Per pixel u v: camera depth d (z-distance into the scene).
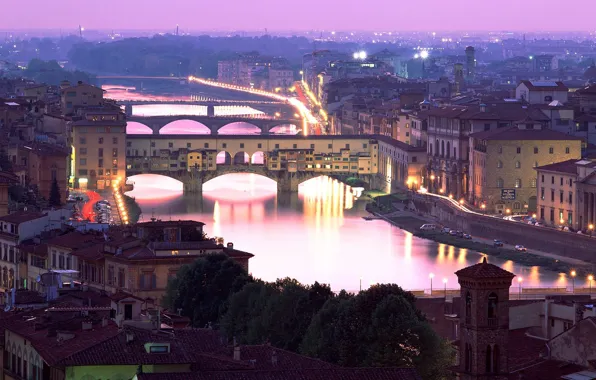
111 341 173.12
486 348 189.75
